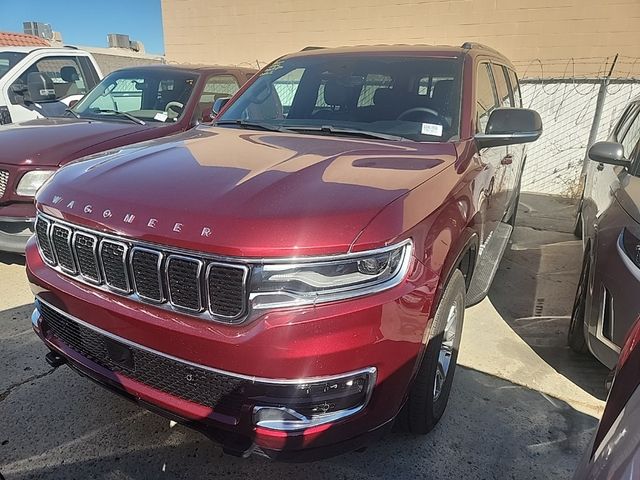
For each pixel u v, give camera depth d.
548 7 8.47
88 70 7.26
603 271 2.80
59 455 2.46
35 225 2.41
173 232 1.85
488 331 3.74
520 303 4.24
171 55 12.18
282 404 1.81
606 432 1.44
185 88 5.54
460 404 2.88
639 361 1.52
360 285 1.82
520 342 3.58
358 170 2.31
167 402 2.01
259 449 1.91
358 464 2.44
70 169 2.51
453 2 9.12
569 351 3.46
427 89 3.21
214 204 1.92
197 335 1.83
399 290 1.88
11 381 3.00
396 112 3.15
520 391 3.01
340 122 3.23
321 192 2.01
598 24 8.23
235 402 1.88
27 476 2.33
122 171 2.31
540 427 2.71
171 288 1.89
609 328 2.74
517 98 5.13
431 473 2.39
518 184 5.61
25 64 6.46
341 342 1.77
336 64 3.59
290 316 1.76
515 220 6.64
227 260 1.77
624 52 8.19
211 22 11.47
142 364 2.04
